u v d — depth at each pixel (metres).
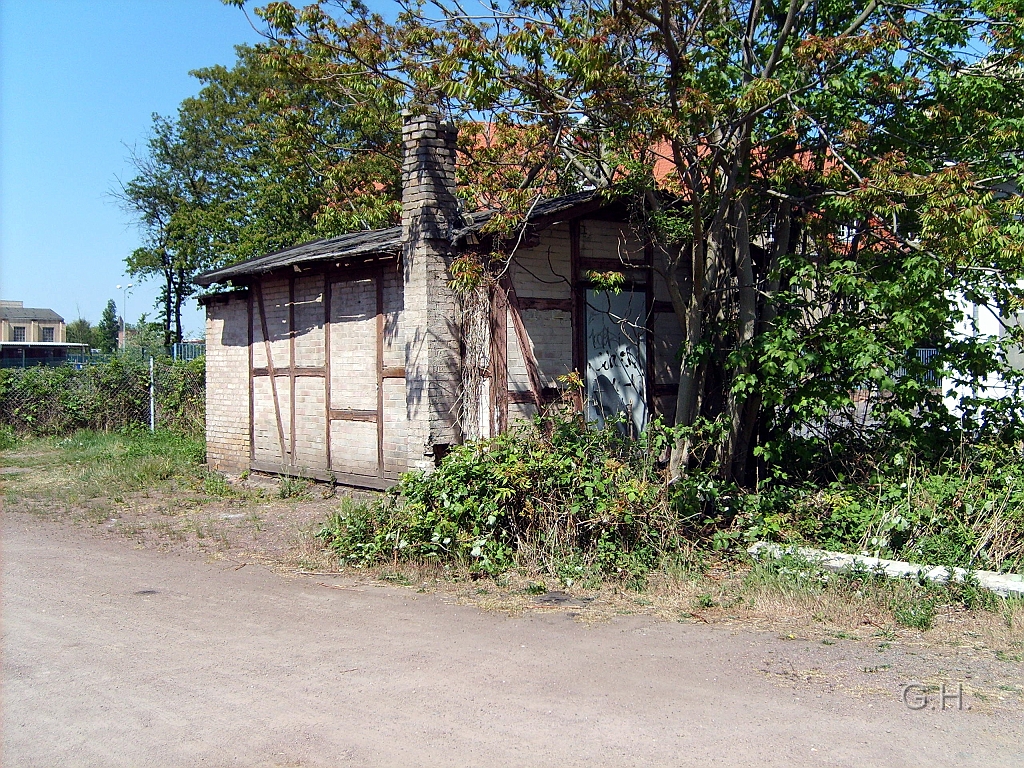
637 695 5.22
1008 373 9.92
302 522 10.74
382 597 7.46
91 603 7.25
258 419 14.37
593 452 8.97
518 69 9.52
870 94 10.28
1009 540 8.08
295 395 13.49
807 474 10.28
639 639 6.34
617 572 8.01
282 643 6.18
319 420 13.01
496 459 8.76
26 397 22.20
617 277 10.15
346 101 16.53
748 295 10.59
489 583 7.91
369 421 12.02
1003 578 7.30
